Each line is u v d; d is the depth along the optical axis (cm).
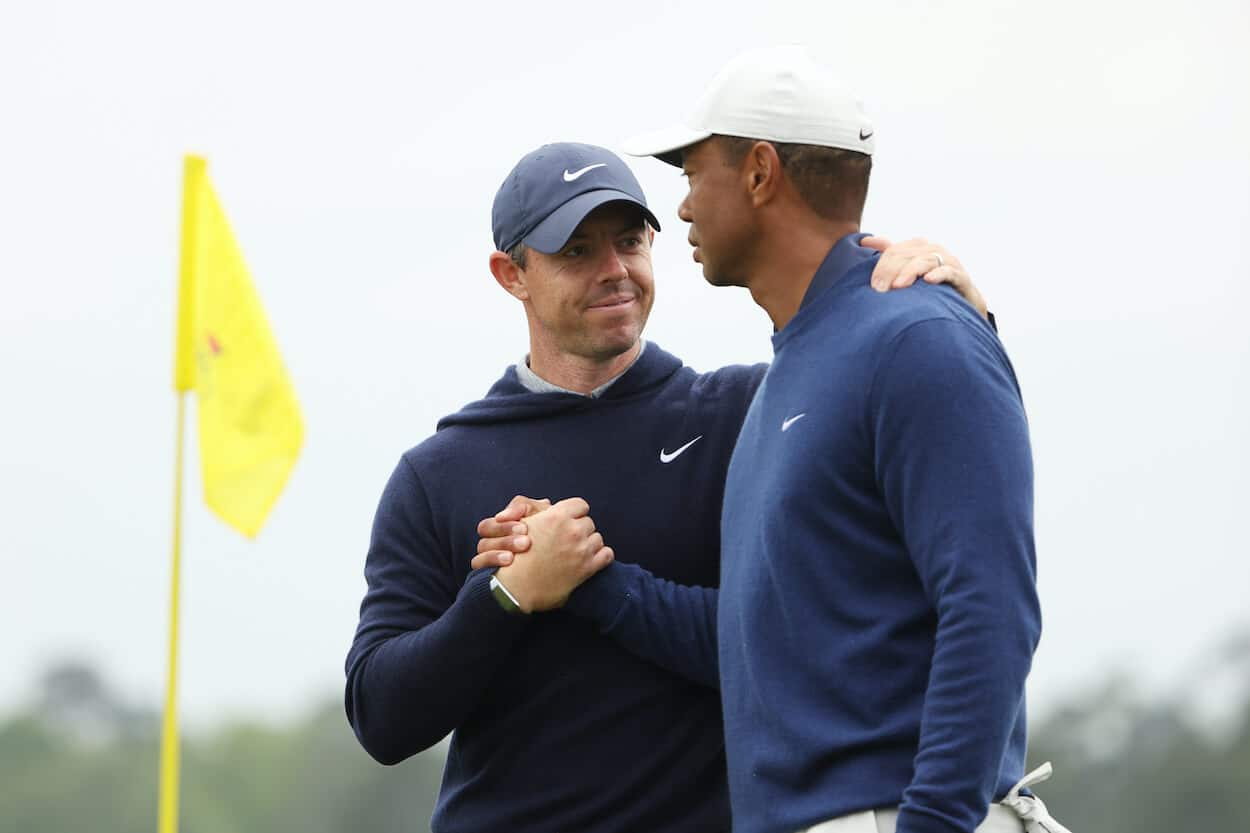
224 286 1898
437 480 2081
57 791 17525
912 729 1664
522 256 2042
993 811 1698
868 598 1689
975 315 1719
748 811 1736
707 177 1808
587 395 2083
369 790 14800
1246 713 14050
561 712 2023
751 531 1750
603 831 2006
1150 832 13138
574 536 1983
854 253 1770
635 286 2039
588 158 2036
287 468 1867
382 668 2019
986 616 1606
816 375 1723
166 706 1861
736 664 1761
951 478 1633
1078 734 14000
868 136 1794
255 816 15900
